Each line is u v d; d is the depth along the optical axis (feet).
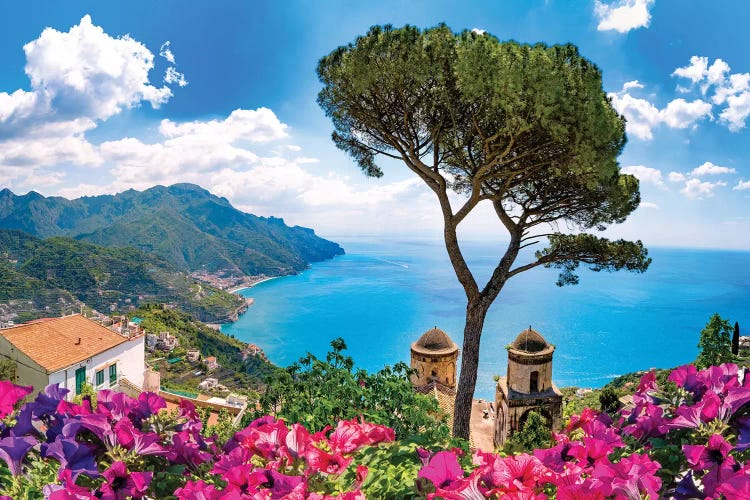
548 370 83.30
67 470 7.06
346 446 8.46
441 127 40.06
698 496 6.94
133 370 105.60
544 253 47.19
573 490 6.13
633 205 44.98
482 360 509.35
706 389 9.83
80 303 470.39
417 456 9.64
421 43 35.70
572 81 34.22
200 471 8.68
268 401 22.54
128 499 7.35
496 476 6.64
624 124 40.16
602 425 9.34
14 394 8.72
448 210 42.27
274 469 7.54
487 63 33.14
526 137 37.06
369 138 45.57
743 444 7.54
